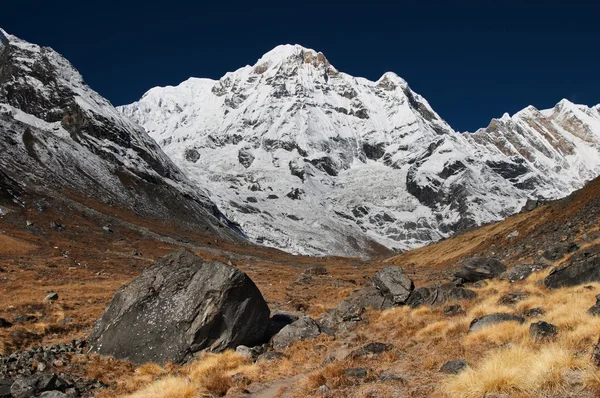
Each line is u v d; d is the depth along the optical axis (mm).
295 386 15992
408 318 25594
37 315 33688
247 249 171125
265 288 55406
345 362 17547
